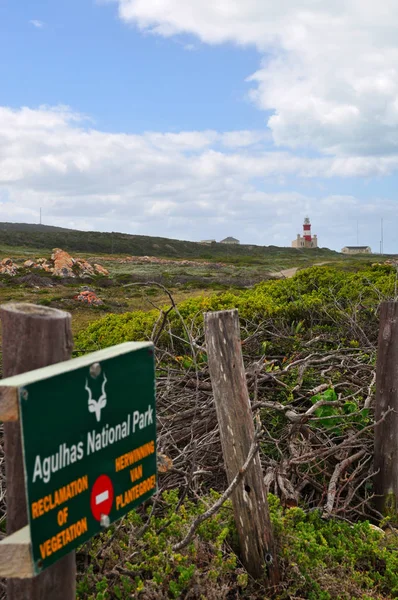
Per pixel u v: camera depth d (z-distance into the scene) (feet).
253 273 174.81
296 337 22.15
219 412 10.23
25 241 328.49
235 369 10.16
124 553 9.32
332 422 15.43
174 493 11.30
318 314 25.96
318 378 18.45
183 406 15.66
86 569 9.21
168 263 242.17
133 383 6.65
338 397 17.53
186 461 13.02
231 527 10.43
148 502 11.87
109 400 6.23
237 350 10.23
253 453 9.23
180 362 18.17
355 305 25.80
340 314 25.26
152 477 7.06
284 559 9.98
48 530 5.38
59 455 5.50
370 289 30.73
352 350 21.26
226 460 10.23
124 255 327.47
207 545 9.66
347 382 17.84
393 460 14.11
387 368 14.17
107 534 9.80
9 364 6.00
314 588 9.61
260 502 9.90
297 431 14.75
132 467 6.67
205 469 13.52
